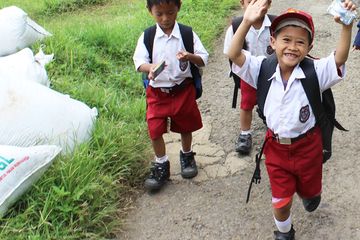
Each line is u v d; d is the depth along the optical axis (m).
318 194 2.99
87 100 4.70
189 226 3.37
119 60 6.06
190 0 8.48
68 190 3.30
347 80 5.38
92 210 3.31
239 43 2.72
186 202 3.62
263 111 2.86
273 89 2.78
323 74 2.69
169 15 3.34
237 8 8.73
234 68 2.86
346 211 3.33
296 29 2.62
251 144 4.19
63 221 3.15
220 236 3.25
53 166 3.43
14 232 3.01
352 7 2.50
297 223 3.27
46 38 5.83
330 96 2.82
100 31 6.40
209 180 3.86
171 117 3.66
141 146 4.15
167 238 3.27
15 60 4.57
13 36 5.34
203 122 4.85
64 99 3.97
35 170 3.26
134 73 5.63
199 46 3.53
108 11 9.04
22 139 3.59
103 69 5.69
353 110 4.70
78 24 7.16
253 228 3.29
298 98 2.73
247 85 3.93
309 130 2.80
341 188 3.57
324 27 7.30
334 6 2.54
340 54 2.62
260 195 3.62
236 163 4.06
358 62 5.84
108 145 3.84
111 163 3.80
